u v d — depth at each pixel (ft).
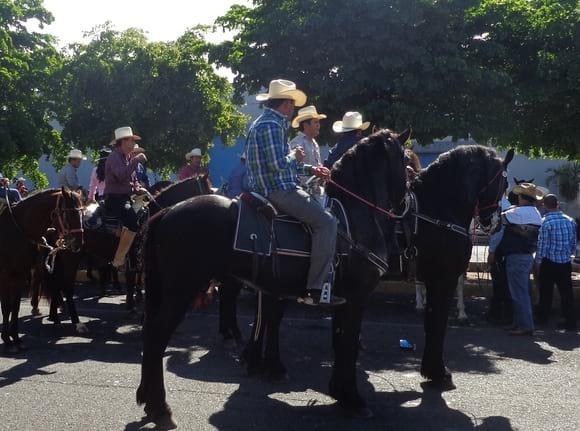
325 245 17.92
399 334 30.63
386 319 34.19
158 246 17.88
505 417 19.02
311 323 33.04
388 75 40.81
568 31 41.60
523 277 30.71
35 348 27.25
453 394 21.29
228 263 17.95
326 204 19.04
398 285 42.60
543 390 21.83
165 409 17.56
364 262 18.95
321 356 26.40
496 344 28.89
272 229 18.07
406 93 41.19
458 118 41.98
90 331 30.89
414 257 22.65
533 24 43.06
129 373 23.24
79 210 27.84
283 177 17.97
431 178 22.79
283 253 18.06
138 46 62.13
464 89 41.52
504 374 23.86
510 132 43.21
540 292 33.45
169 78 62.64
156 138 64.64
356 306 19.11
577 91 42.65
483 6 42.93
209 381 22.40
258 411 19.26
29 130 57.16
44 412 18.89
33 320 33.35
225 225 17.80
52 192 27.61
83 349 27.17
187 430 17.60
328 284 18.16
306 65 41.93
